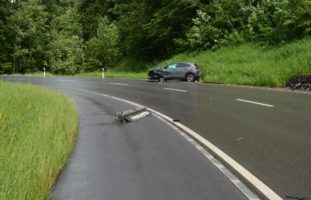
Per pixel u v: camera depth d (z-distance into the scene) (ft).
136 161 29.07
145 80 125.59
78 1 295.28
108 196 21.76
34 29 252.62
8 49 249.34
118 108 61.57
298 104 55.93
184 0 171.42
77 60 253.44
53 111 48.65
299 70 90.79
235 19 150.92
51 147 29.84
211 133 39.19
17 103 53.88
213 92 79.30
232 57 128.36
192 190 22.48
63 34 275.18
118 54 221.66
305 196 21.18
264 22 136.67
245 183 23.63
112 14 281.33
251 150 31.55
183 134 39.50
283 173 25.27
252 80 96.12
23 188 20.02
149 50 192.54
